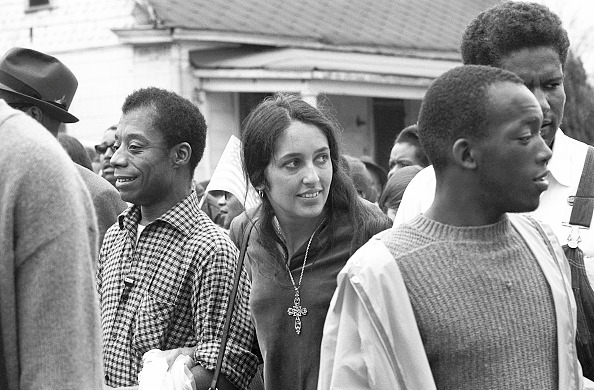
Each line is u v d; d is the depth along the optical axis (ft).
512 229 9.93
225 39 49.83
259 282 13.06
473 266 9.50
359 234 12.72
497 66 11.61
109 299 14.24
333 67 51.39
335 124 13.15
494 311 9.43
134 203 14.24
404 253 9.55
